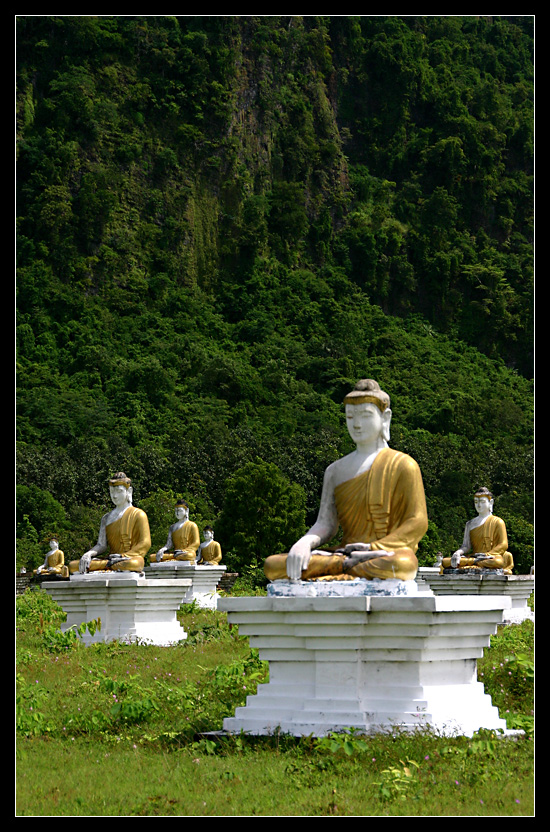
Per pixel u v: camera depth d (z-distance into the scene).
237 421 92.31
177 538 32.59
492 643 16.58
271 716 11.00
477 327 123.88
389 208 135.00
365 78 145.38
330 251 131.50
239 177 131.38
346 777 9.25
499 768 9.34
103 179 119.62
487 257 130.62
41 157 117.88
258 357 110.44
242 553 51.94
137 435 83.56
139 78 130.38
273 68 140.00
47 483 66.75
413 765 9.28
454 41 154.25
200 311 119.56
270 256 129.75
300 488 57.09
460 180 136.62
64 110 121.88
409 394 104.12
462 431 94.06
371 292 128.00
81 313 110.56
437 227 131.38
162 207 124.50
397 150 142.25
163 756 10.61
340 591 10.96
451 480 72.56
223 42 135.75
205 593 31.59
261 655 11.31
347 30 147.00
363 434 11.91
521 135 141.00
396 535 11.34
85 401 89.75
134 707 12.38
